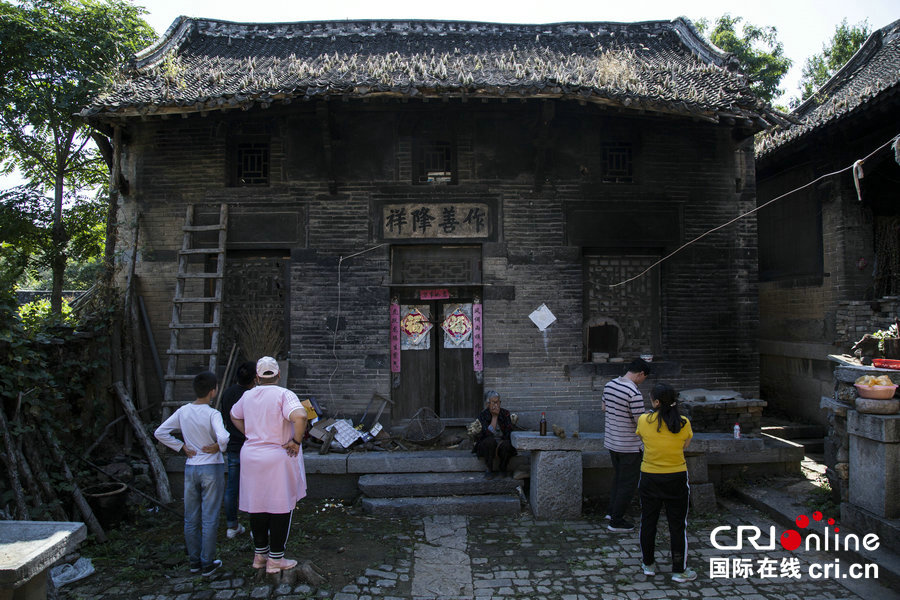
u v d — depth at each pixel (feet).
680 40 33.91
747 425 24.22
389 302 25.20
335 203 25.21
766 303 34.88
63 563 15.42
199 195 25.34
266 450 14.92
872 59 34.12
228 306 25.66
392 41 33.76
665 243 25.89
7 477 16.56
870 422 16.79
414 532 18.93
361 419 24.75
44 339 18.71
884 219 29.07
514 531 19.11
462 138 25.39
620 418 18.84
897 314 25.68
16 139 35.68
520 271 25.26
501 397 25.04
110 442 22.44
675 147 26.25
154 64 28.48
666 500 15.35
